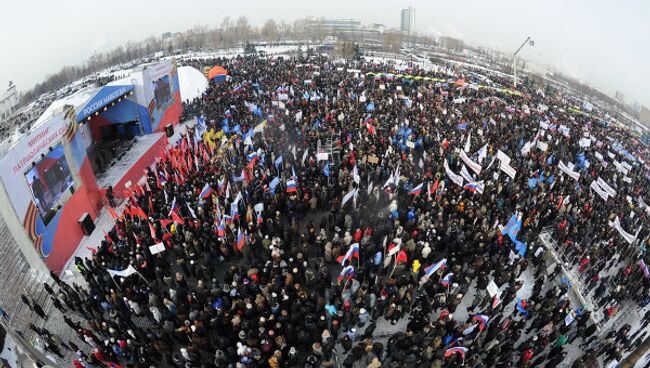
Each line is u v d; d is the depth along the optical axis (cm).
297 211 1934
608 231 1909
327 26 18238
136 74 2977
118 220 1883
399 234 1677
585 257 1733
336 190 2114
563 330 1442
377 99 3700
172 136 3338
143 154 2836
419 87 4341
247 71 4997
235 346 1323
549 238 1953
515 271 1598
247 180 2166
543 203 2036
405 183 2153
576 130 3603
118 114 3002
